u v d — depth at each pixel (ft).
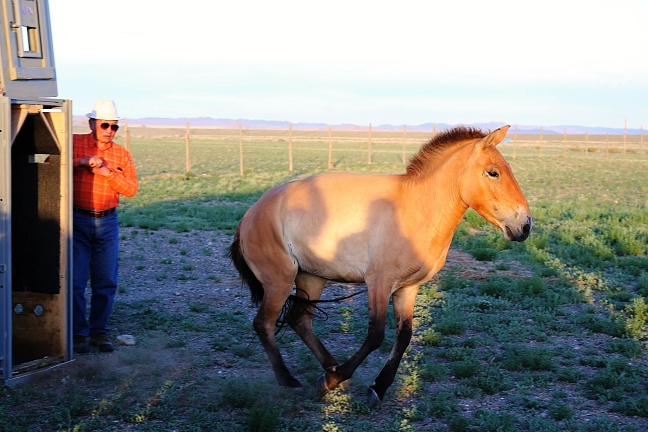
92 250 22.88
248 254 20.66
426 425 17.37
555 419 17.70
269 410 16.89
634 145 374.22
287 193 20.03
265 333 20.26
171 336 24.94
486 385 19.75
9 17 19.07
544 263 38.47
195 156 191.62
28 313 21.50
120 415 17.47
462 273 36.17
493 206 18.19
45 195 20.90
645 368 21.65
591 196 91.09
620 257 41.01
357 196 19.10
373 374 21.20
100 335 22.97
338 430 16.66
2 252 18.80
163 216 60.80
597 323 26.30
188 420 17.17
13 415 17.24
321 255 19.24
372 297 18.56
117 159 22.95
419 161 19.30
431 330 25.14
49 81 21.03
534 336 25.45
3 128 18.48
